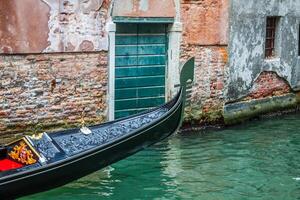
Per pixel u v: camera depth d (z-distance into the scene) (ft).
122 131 25.70
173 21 35.63
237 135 36.47
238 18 38.75
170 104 28.22
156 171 28.73
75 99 32.22
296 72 44.24
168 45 36.22
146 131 26.32
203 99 37.50
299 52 44.83
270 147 33.76
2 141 29.96
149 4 34.45
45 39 30.58
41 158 22.26
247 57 39.91
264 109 41.75
